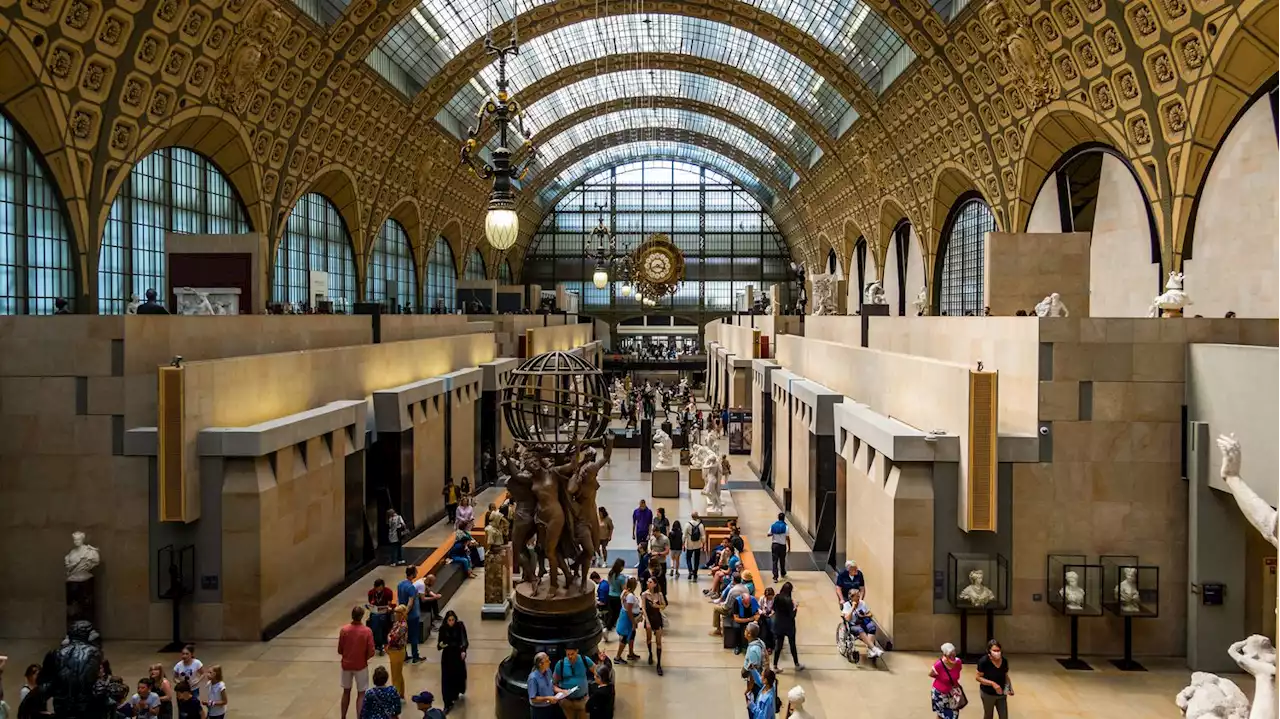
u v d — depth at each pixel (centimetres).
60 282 2364
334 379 2102
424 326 3053
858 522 1888
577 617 1310
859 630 1536
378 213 4566
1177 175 2378
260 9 2698
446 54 4091
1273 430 1312
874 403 2072
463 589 1983
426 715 1046
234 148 3122
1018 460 1548
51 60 2139
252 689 1384
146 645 1555
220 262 2241
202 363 1563
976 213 4062
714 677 1498
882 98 4078
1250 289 2169
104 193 2461
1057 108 2842
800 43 4172
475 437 3161
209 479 1573
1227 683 875
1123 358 1538
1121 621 1559
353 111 3691
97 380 1560
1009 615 1563
